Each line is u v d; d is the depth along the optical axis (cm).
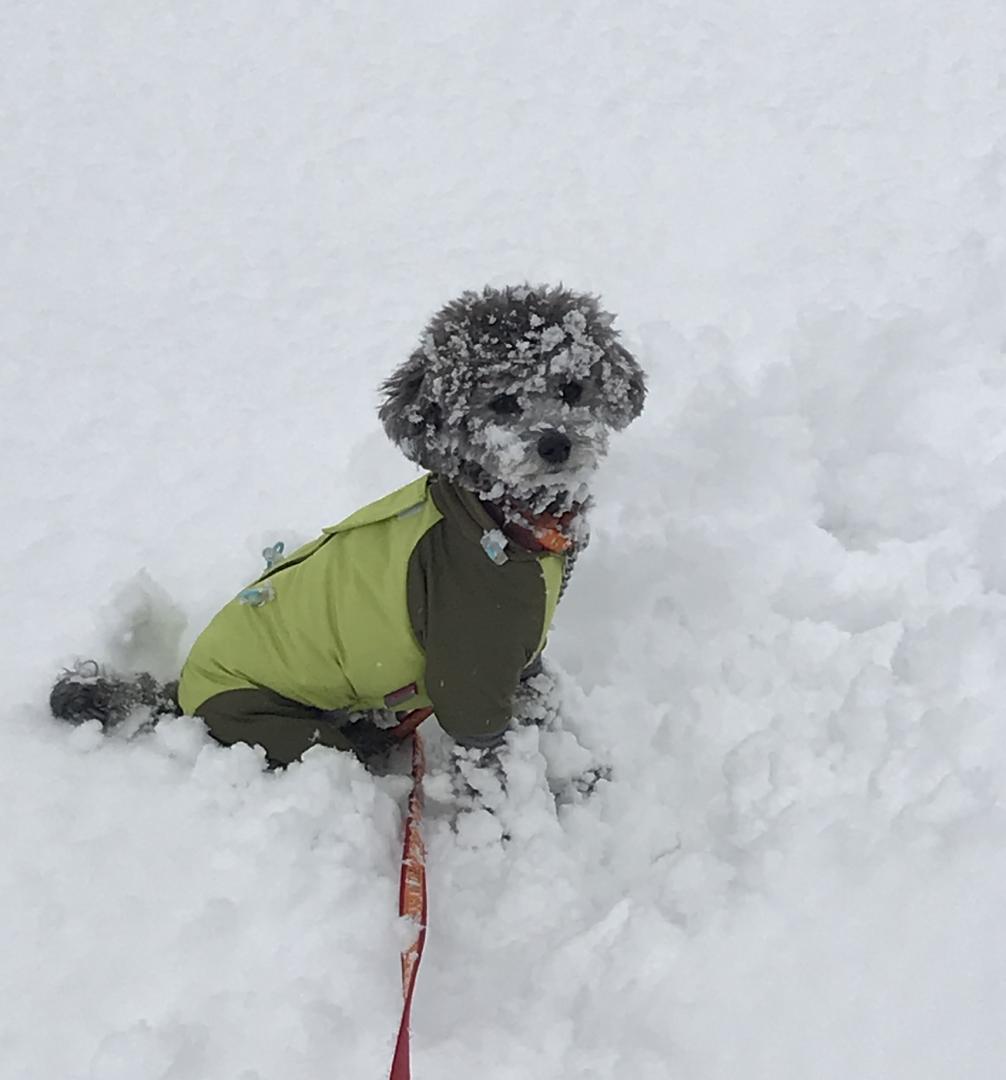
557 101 163
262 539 93
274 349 120
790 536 94
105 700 75
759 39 172
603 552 94
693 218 134
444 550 68
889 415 102
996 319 111
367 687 73
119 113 173
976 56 160
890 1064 55
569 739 77
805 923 62
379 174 152
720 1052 57
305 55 185
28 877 64
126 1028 57
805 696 78
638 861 72
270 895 63
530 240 135
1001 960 58
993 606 84
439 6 195
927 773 68
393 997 60
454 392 66
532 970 63
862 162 140
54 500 100
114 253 140
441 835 73
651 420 104
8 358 120
